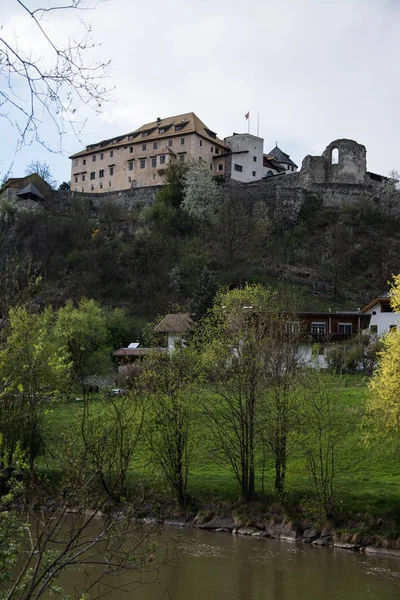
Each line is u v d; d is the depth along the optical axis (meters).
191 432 31.28
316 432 29.69
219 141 116.62
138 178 114.69
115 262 95.50
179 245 99.06
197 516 29.92
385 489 29.55
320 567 23.89
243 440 30.36
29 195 107.81
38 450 25.72
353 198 102.44
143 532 11.62
